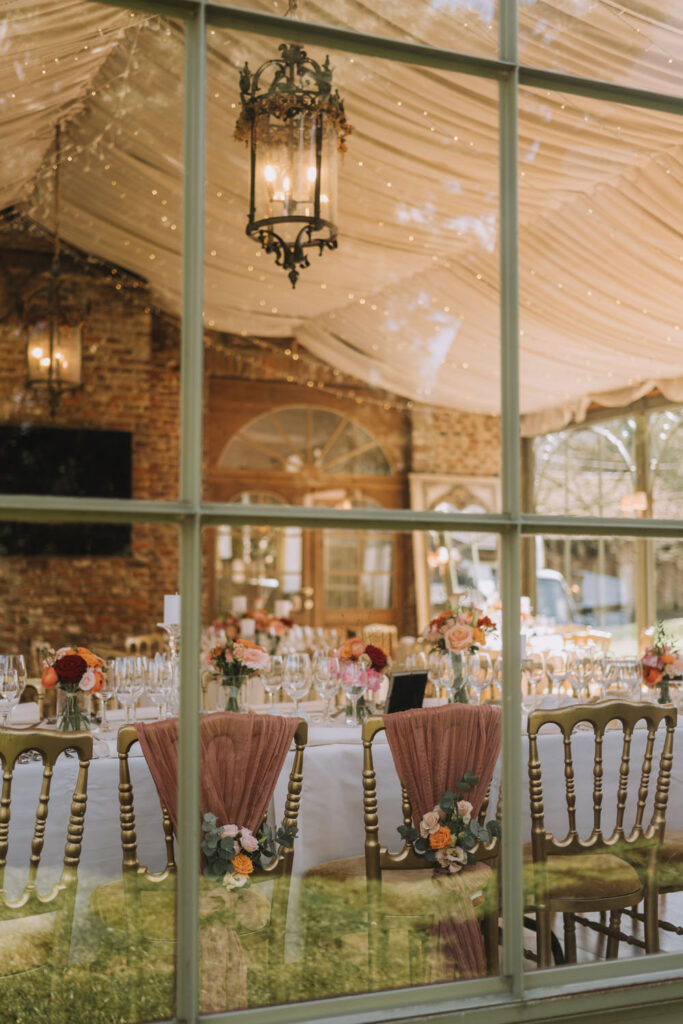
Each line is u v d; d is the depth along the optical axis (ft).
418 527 6.39
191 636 5.78
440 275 23.72
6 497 5.47
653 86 9.52
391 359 29.37
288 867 7.78
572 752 8.95
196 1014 5.66
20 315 26.94
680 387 23.70
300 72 13.92
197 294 5.87
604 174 15.08
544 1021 6.25
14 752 7.56
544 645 19.88
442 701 11.61
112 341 28.17
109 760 8.15
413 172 17.93
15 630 26.86
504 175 6.82
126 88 16.89
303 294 26.16
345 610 32.14
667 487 26.14
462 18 9.14
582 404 27.12
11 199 23.61
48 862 7.73
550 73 7.00
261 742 7.70
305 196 14.60
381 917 7.57
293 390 32.19
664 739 9.27
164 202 21.49
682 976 6.61
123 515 5.69
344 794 8.95
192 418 5.86
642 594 27.86
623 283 18.83
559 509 28.43
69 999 6.68
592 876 8.38
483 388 29.86
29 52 14.89
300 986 6.82
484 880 7.73
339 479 32.63
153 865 7.93
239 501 31.65
